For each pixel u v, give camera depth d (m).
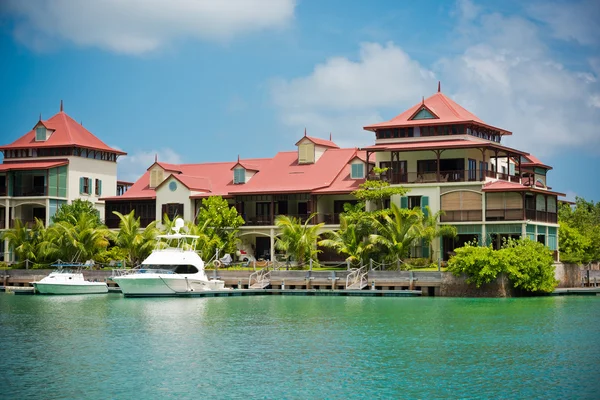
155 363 37.72
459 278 65.00
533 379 34.44
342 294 67.25
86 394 32.22
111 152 102.62
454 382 34.03
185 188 88.69
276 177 88.38
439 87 82.81
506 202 71.50
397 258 69.12
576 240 79.75
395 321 50.69
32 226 93.88
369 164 83.00
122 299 65.88
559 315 53.16
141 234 79.12
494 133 83.31
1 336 45.22
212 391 32.72
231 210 82.00
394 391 32.69
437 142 76.94
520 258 64.19
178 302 62.84
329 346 41.91
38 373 35.66
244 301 63.66
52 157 97.81
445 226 70.00
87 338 44.53
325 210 84.44
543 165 97.75
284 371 36.09
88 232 80.38
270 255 85.38
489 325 48.69
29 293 73.25
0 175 96.94
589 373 35.50
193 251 68.81
